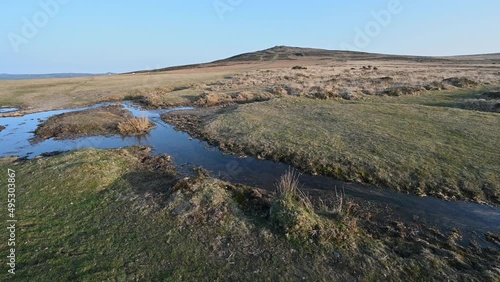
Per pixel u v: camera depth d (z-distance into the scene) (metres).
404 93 26.25
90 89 39.16
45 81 50.25
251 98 29.53
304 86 32.72
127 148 15.58
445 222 8.71
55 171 11.55
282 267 6.70
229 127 17.78
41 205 9.43
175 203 9.11
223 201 9.17
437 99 24.23
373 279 6.36
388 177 11.16
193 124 20.73
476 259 7.04
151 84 42.38
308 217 7.98
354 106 20.70
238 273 6.55
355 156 12.61
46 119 24.56
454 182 10.56
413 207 9.55
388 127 15.85
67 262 6.94
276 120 18.22
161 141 17.36
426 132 14.95
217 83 41.88
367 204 9.76
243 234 7.82
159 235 7.85
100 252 7.26
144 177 11.70
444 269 6.58
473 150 12.64
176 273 6.57
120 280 6.40
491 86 28.66
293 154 13.46
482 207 9.41
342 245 7.32
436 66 66.69
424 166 11.55
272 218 8.27
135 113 25.84
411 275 6.45
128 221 8.49
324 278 6.39
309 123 17.20
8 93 36.91
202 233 7.88
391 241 7.70
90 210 9.15
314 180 11.57
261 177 11.99
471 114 17.73
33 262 6.95
